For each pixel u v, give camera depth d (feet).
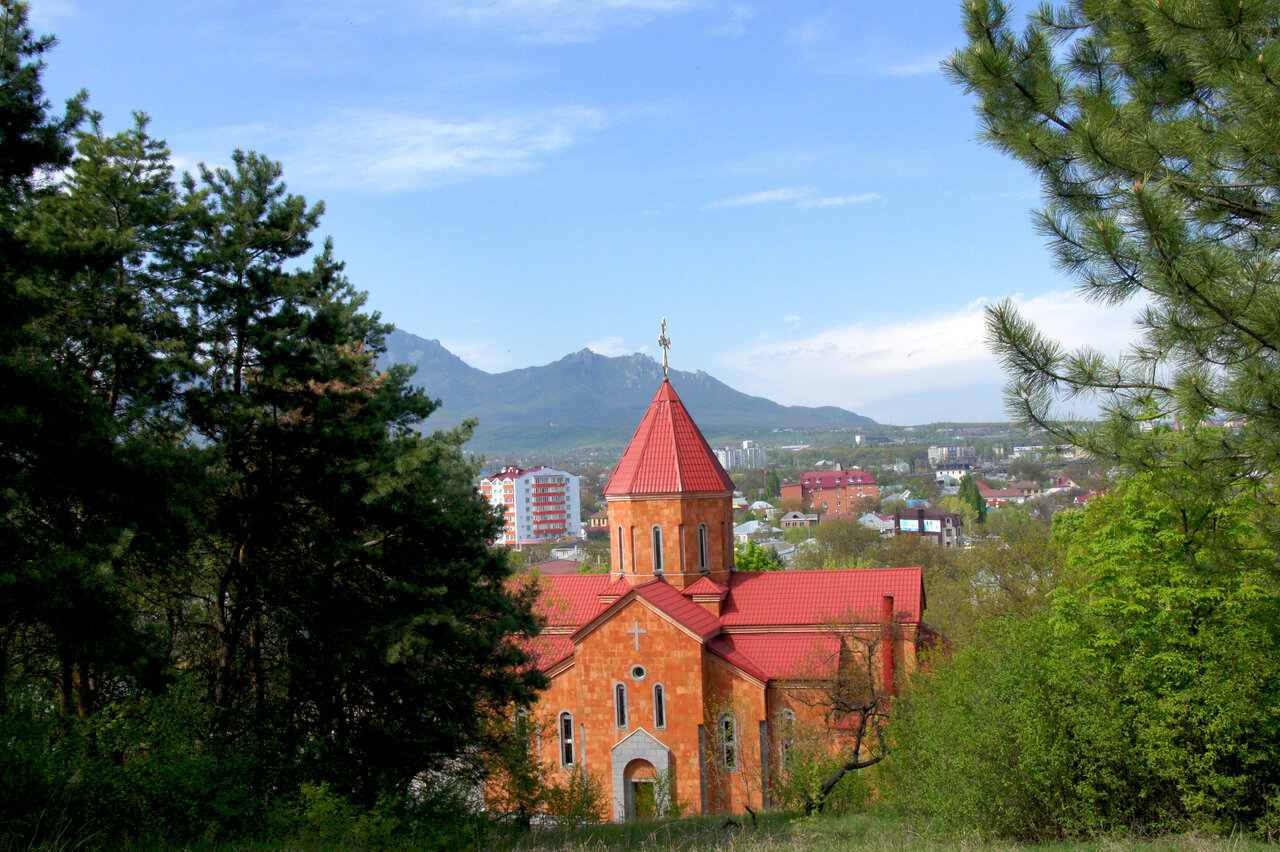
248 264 86.17
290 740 82.79
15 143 61.16
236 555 84.99
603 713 124.47
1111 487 86.79
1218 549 63.31
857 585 136.36
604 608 130.11
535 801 98.89
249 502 83.56
